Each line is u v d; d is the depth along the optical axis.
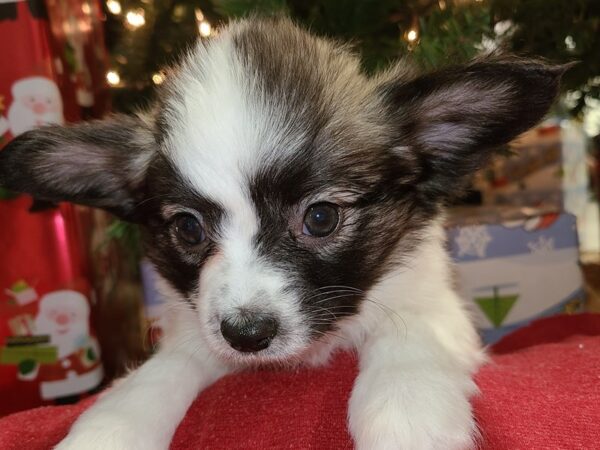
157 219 0.18
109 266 0.32
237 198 0.16
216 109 0.16
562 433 0.13
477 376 0.16
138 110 0.23
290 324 0.16
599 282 0.42
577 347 0.19
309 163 0.16
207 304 0.16
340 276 0.16
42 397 0.26
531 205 0.44
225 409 0.15
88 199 0.20
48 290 0.25
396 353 0.16
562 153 0.49
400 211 0.18
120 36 0.32
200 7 0.27
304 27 0.20
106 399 0.16
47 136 0.18
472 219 0.30
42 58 0.23
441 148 0.18
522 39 0.25
